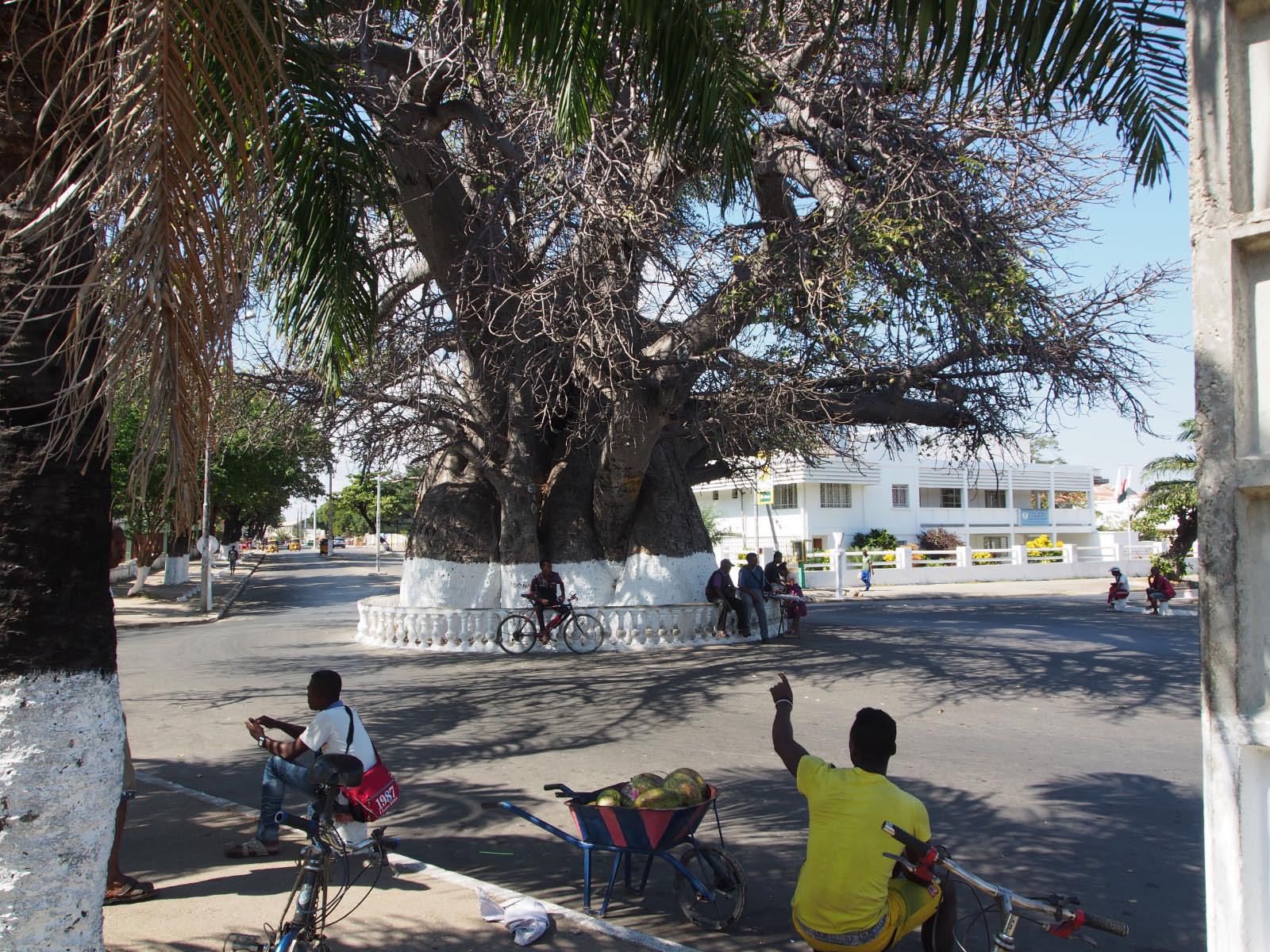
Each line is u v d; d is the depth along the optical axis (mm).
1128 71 5629
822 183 10789
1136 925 4734
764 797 7043
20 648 3115
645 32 5633
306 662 14812
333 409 14523
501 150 11148
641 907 5035
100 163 3154
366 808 5363
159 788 7344
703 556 17859
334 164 7484
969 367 14336
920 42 4738
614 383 13188
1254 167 2105
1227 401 2090
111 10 3164
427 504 17906
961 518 50250
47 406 3195
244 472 32562
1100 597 30938
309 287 7680
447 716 10344
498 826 6512
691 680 12297
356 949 4305
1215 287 2123
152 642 18766
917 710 10234
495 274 11680
